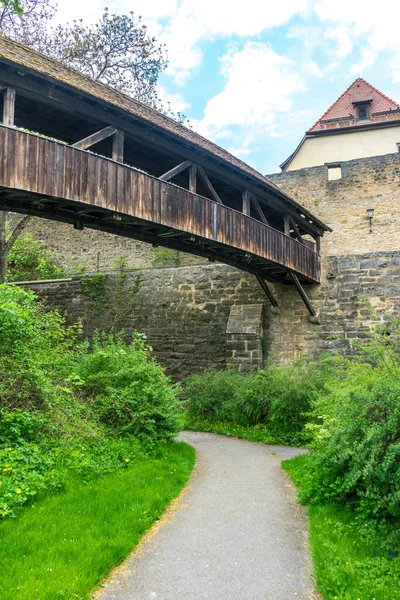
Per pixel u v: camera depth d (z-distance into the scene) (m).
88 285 17.05
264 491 5.48
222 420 10.62
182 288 15.78
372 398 4.33
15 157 6.23
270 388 10.01
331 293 14.58
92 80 8.43
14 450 4.86
